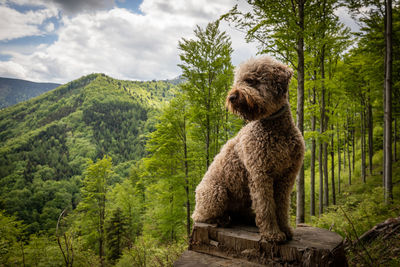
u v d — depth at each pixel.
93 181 23.75
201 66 11.88
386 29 8.06
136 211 27.23
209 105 12.33
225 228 2.26
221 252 2.06
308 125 12.77
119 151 116.50
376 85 11.50
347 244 3.37
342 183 18.52
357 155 22.47
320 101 10.76
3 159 100.94
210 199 2.35
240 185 2.29
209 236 2.15
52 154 109.81
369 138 16.98
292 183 2.18
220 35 11.55
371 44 9.45
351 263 2.94
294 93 9.21
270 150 2.00
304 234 2.17
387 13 7.79
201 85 12.27
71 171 94.38
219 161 2.41
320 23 7.33
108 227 21.36
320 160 12.80
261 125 2.09
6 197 62.94
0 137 158.38
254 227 2.31
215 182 2.38
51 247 7.70
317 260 1.73
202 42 11.68
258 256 1.91
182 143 14.70
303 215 6.67
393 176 13.64
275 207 2.06
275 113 2.08
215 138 13.12
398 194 9.04
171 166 14.99
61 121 155.12
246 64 2.25
